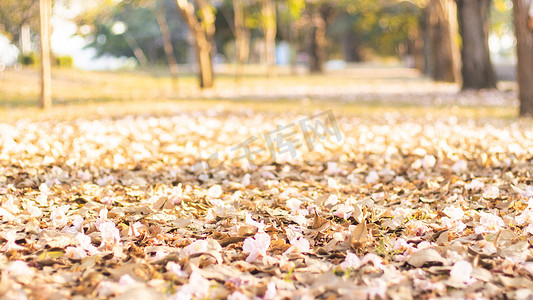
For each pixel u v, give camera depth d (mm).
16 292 2184
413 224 3377
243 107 13906
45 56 13016
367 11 40188
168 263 2590
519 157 5957
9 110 13078
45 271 2643
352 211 3676
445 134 8094
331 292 2342
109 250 2951
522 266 2648
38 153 6387
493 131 8055
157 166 5879
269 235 3150
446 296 2328
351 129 9312
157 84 25062
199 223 3562
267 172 5301
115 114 11906
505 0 26422
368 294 2264
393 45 57688
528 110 10859
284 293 2307
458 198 4270
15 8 28391
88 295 2299
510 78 29859
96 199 4242
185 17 22297
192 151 6711
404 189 4676
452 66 26906
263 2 31078
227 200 4301
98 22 30859
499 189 4605
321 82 28594
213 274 2529
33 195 4453
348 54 63656
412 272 2617
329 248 3033
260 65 49281
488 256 2775
